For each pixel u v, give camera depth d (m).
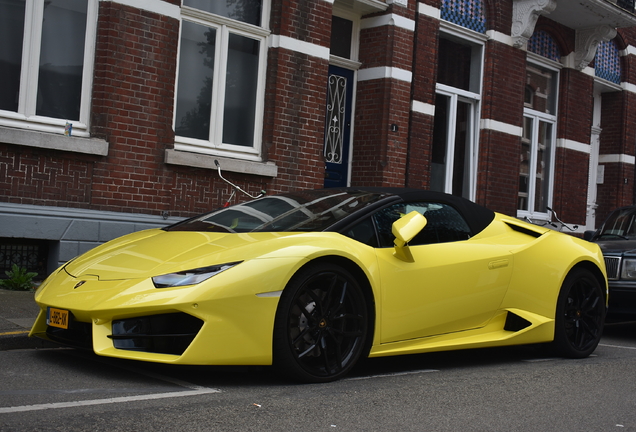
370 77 10.20
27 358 4.32
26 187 6.82
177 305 3.51
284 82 8.77
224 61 8.42
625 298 6.67
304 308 3.88
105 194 7.27
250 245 3.88
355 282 4.08
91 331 3.75
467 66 11.69
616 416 3.63
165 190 7.70
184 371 4.12
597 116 15.42
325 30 9.15
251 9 8.72
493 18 11.71
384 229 4.44
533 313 5.10
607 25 13.16
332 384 3.97
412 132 10.38
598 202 15.57
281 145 8.75
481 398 3.85
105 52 7.24
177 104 8.10
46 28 7.09
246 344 3.65
